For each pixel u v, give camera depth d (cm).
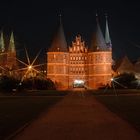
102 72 15525
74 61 16188
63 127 1847
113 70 15975
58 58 15562
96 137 1494
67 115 2561
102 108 3256
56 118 2338
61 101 4569
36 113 2698
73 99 5134
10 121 2098
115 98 5234
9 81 7688
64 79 15750
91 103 4088
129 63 15550
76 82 16100
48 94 7181
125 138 1460
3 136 1493
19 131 1652
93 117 2398
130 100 4619
